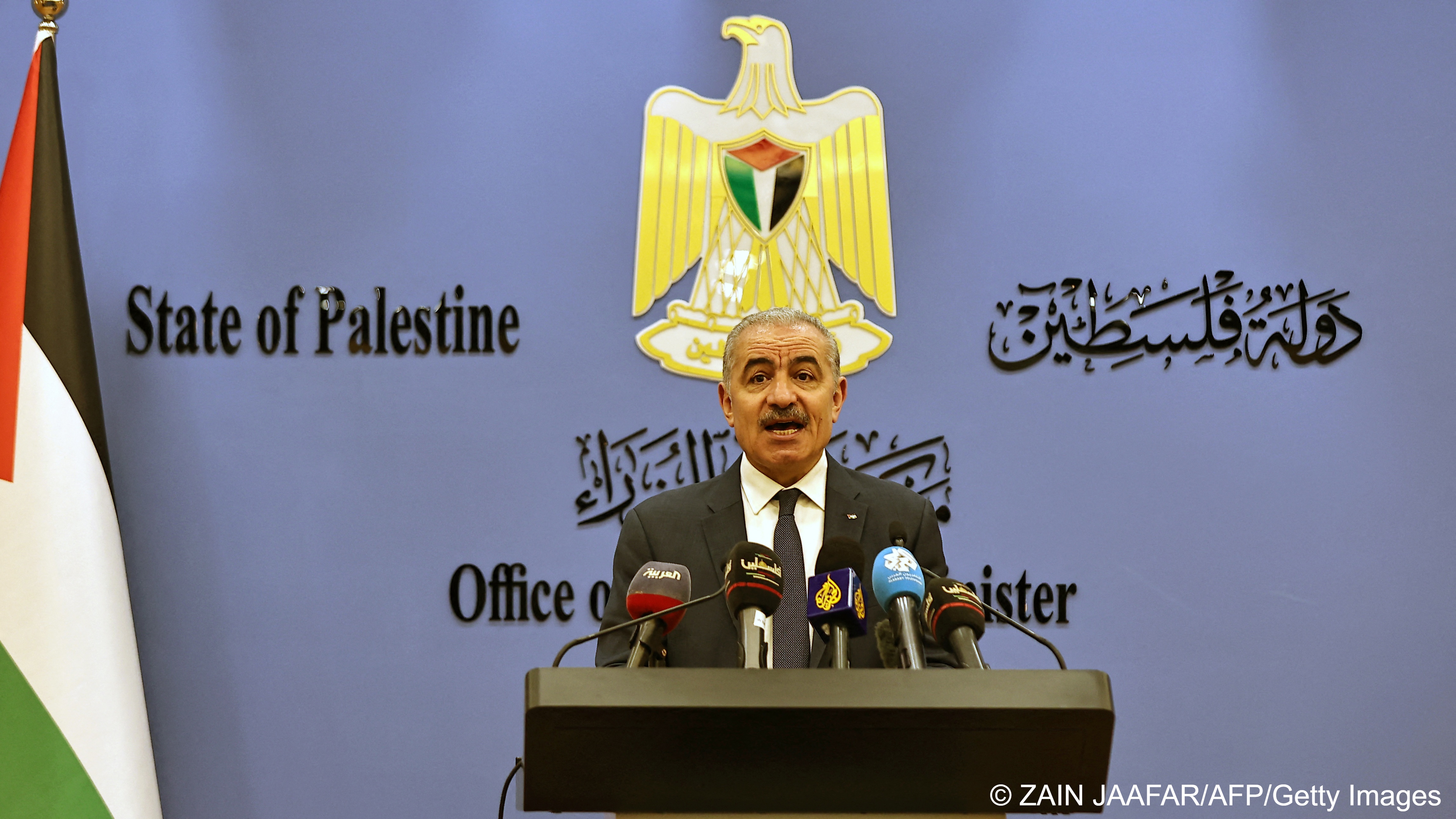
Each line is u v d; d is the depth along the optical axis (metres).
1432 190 8.29
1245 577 7.78
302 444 7.73
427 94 8.22
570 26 8.37
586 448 7.81
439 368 7.88
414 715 7.45
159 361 7.77
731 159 8.20
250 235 7.96
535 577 7.66
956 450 7.89
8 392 6.79
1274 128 8.37
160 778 7.26
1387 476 7.93
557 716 2.69
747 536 4.74
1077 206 8.25
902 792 2.96
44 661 6.53
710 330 7.97
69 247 7.25
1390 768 7.52
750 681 2.74
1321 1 8.48
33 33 8.04
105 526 6.90
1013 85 8.41
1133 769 7.50
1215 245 8.21
